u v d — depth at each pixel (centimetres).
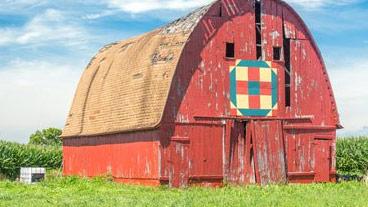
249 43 3372
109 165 3609
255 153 3306
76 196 2702
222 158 3244
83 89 4297
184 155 3144
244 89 3331
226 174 3234
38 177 3869
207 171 3197
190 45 3222
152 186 3111
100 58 4384
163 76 3212
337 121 3550
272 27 3444
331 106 3550
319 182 3459
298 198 2502
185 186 3125
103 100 3841
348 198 2494
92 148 3872
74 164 4175
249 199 2455
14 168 4822
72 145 4234
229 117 3278
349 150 4816
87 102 4109
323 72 3544
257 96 3356
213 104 3247
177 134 3138
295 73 3475
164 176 3084
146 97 3269
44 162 5103
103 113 3762
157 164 3084
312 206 2212
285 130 3409
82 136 3969
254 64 3369
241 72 3334
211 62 3262
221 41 3300
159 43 3428
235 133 3300
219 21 3306
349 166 4828
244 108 3322
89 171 3903
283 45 3466
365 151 4744
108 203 2345
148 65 3381
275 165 3347
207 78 3247
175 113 3144
